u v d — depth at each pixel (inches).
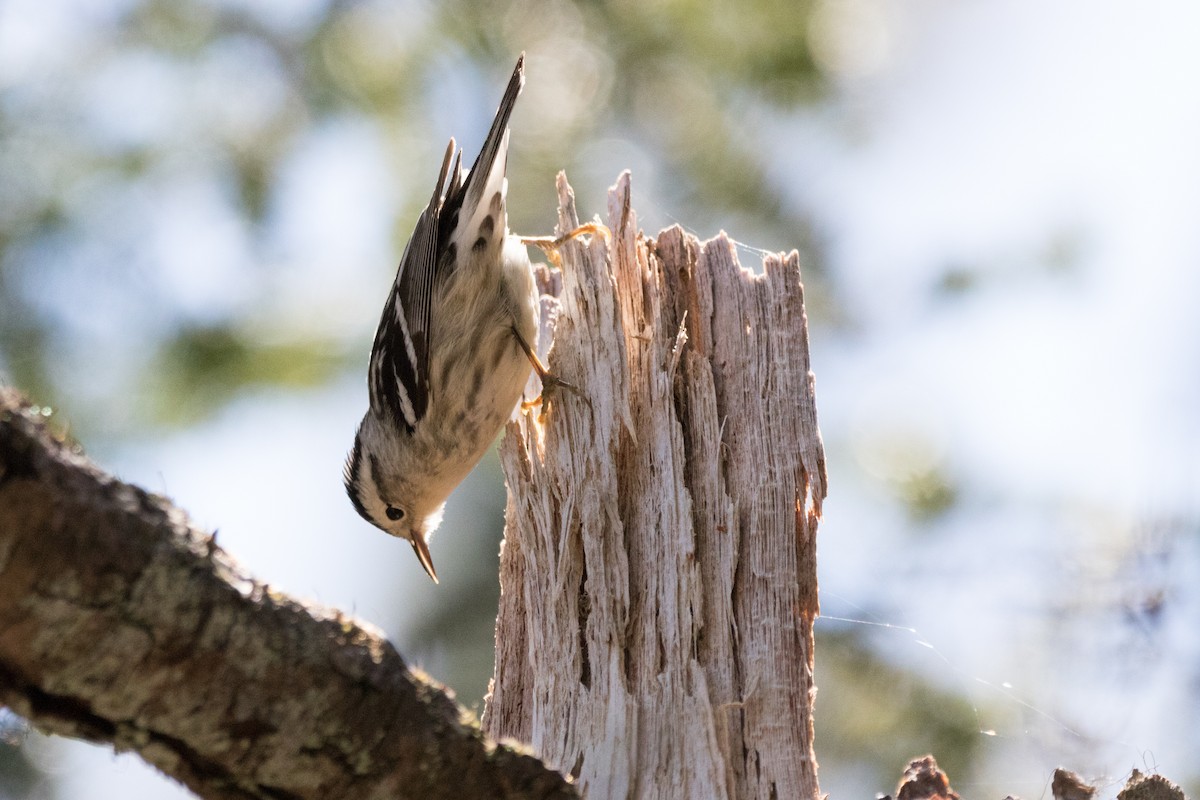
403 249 499.2
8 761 446.0
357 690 186.5
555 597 302.0
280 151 513.7
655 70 536.1
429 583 495.5
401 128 521.7
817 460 303.3
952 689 454.9
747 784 279.9
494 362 392.5
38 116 500.4
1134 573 438.6
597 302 319.9
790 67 528.7
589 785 281.7
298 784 187.6
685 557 293.1
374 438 425.4
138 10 517.3
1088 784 324.8
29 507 159.8
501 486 498.0
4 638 163.6
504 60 529.3
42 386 468.4
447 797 198.7
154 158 499.5
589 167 523.2
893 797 304.2
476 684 480.1
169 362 478.3
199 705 175.9
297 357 481.7
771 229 520.4
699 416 306.5
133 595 167.5
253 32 522.0
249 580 180.9
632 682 289.7
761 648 288.4
